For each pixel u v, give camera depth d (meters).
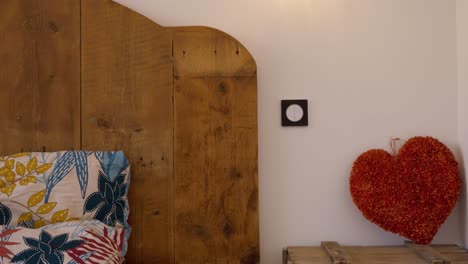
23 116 1.24
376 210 1.22
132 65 1.26
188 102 1.26
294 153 1.32
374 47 1.31
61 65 1.25
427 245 1.23
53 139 1.25
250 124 1.25
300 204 1.32
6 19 1.24
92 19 1.25
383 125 1.31
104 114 1.25
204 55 1.26
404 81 1.31
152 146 1.26
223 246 1.25
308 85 1.32
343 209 1.32
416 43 1.31
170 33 1.26
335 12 1.32
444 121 1.31
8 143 1.24
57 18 1.25
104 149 1.25
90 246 0.98
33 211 1.11
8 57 1.24
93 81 1.25
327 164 1.32
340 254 1.15
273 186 1.32
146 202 1.26
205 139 1.26
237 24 1.32
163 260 1.25
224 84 1.25
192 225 1.25
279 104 1.32
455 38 1.30
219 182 1.25
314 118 1.32
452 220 1.31
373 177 1.23
